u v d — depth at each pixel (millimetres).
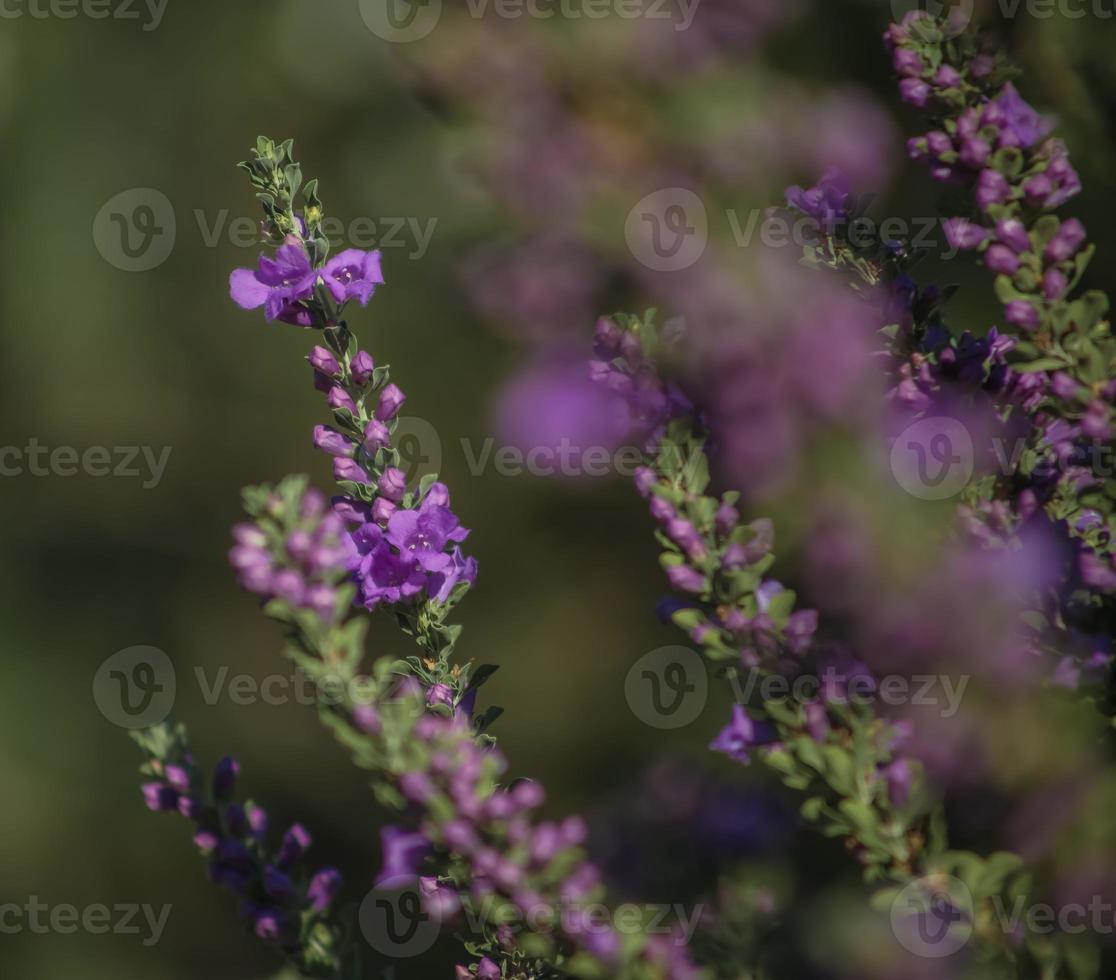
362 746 1231
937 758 1234
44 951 3219
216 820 1272
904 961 1242
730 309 1280
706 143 1581
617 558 3240
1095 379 1244
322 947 1266
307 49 2797
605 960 1231
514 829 1233
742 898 1255
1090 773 1233
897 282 1301
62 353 3248
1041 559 1246
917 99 1286
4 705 3307
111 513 3434
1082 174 1534
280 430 3395
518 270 1596
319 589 1232
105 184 3105
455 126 1587
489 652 3242
